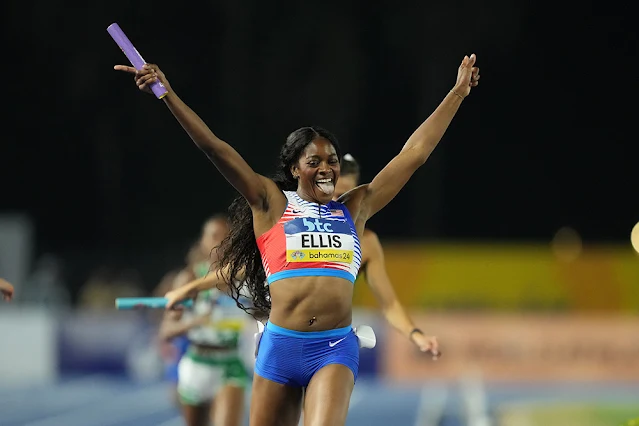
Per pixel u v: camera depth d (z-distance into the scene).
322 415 18.92
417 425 45.56
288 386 20.02
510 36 113.56
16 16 110.19
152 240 111.00
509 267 76.81
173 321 29.39
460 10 112.38
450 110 21.72
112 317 73.81
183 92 113.12
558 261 76.44
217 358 29.03
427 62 112.25
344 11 112.50
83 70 110.56
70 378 70.25
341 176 24.58
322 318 19.67
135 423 47.34
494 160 115.19
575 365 68.88
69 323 71.94
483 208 115.12
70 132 111.50
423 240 110.00
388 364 69.75
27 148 111.69
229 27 112.62
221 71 112.88
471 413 49.34
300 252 19.62
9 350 70.56
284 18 112.81
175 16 112.25
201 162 112.00
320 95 112.44
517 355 69.38
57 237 111.00
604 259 76.12
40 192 111.56
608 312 75.81
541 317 69.94
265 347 20.08
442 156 112.88
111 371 71.44
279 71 112.69
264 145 112.75
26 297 79.50
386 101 112.88
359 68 112.69
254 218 20.02
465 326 69.94
